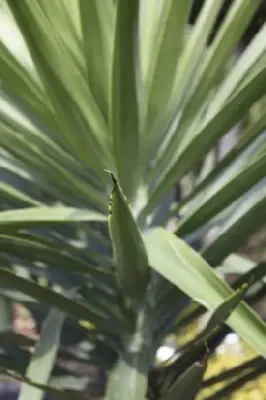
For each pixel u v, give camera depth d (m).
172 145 0.94
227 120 0.86
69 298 0.93
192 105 0.92
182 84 0.94
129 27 0.76
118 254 0.86
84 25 0.83
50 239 0.97
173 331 1.04
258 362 1.02
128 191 0.94
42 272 1.07
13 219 0.83
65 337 1.09
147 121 0.90
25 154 0.93
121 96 0.82
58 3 0.85
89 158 0.92
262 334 0.81
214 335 1.04
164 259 0.85
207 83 0.91
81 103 0.86
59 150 0.95
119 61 0.79
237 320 0.82
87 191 0.95
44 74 0.83
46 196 1.08
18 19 0.78
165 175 0.91
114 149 0.88
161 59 0.86
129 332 1.00
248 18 0.88
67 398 0.93
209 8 0.94
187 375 0.86
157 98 0.89
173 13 0.83
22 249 0.91
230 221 1.02
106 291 1.02
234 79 0.99
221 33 0.91
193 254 0.84
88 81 0.87
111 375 0.95
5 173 1.05
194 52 0.94
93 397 1.03
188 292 0.81
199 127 0.98
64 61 0.82
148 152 0.92
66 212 0.87
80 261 0.94
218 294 0.81
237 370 1.04
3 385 1.62
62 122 0.88
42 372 0.92
